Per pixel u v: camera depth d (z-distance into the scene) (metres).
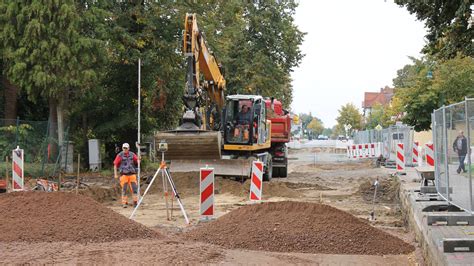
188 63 16.84
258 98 23.02
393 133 32.78
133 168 16.75
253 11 49.22
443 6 15.30
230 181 20.81
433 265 7.79
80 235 9.88
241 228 10.27
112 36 27.67
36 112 34.31
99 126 31.08
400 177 22.17
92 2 26.64
